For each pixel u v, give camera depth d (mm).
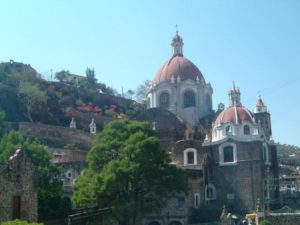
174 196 65062
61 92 145375
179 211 76125
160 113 97062
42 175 58812
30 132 101562
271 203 82438
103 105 156000
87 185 60406
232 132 85312
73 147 102750
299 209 82500
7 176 37812
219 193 83750
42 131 104125
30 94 125875
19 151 39656
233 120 86188
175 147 89438
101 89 179000
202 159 86562
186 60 107625
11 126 99875
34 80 139625
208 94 106188
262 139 84250
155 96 104875
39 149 62406
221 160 84812
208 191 84125
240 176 82938
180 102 102250
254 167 82375
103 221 57156
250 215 73688
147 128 65438
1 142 68188
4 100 121125
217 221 76875
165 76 105375
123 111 157250
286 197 91625
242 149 83812
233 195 82562
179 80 103312
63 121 134000
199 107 102625
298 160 148625
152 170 59031
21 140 69750
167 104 103250
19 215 38625
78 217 50062
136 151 59188
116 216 58000
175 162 88500
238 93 91562
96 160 63219
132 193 60219
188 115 101188
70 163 85500
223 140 85312
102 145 62812
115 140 62781
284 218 71750
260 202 80375
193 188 80500
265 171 83562
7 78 132375
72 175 84688
